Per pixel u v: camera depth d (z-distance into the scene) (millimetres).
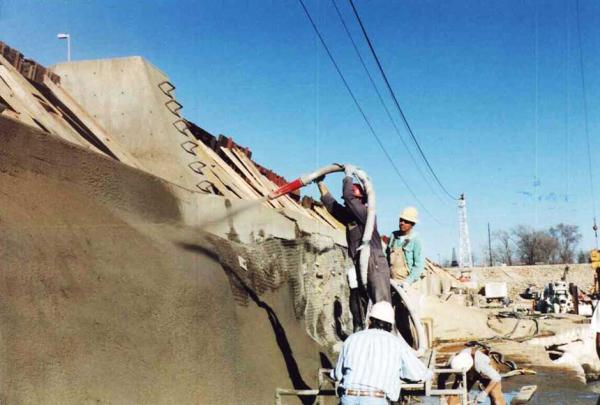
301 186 7555
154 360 5949
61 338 5031
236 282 8922
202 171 11273
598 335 5930
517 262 102875
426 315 20781
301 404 8438
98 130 10133
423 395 7246
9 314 4695
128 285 6312
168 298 6801
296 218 13336
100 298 5793
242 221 10602
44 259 5402
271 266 10961
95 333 5426
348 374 5531
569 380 12766
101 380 5156
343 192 7340
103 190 7082
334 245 15664
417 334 7715
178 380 6125
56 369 4793
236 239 10336
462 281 52062
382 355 5488
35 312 4949
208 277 8062
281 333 9719
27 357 4617
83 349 5184
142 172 7875
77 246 5977
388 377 5457
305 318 11852
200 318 7223
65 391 4754
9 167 5754
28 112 8266
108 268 6199
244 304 8859
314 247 13500
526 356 15844
